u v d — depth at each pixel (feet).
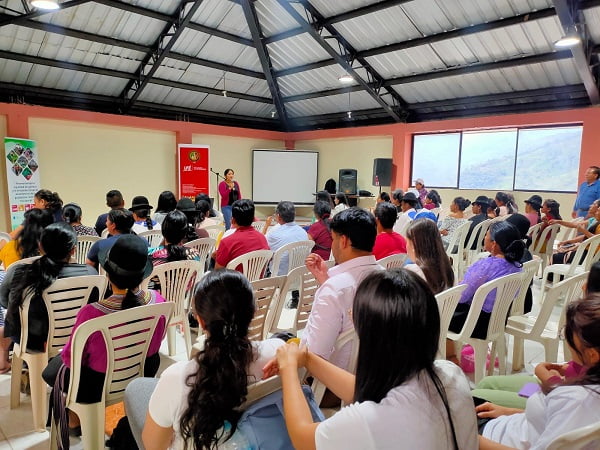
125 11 19.42
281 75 27.22
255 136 32.68
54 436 5.94
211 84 27.32
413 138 28.60
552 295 7.60
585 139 20.75
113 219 9.04
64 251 6.53
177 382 3.28
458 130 26.04
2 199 21.79
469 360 8.95
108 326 5.14
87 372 5.37
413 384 2.54
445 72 22.22
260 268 9.91
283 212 11.78
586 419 3.18
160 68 24.27
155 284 8.46
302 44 23.75
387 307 2.53
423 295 2.60
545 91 21.48
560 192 22.67
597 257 12.55
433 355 2.62
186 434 3.17
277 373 3.52
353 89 26.48
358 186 31.73
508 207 17.66
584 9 15.53
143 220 14.12
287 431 3.22
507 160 24.45
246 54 25.21
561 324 7.82
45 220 8.70
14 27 18.63
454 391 2.66
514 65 19.92
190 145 28.58
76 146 24.66
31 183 22.11
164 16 20.15
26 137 22.17
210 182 31.19
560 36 17.70
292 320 9.03
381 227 9.41
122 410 6.64
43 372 5.95
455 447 2.52
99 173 25.75
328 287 5.22
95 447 5.44
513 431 4.16
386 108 26.55
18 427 6.77
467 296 8.05
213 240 12.16
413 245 7.45
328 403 5.78
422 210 16.19
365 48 22.62
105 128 25.76
